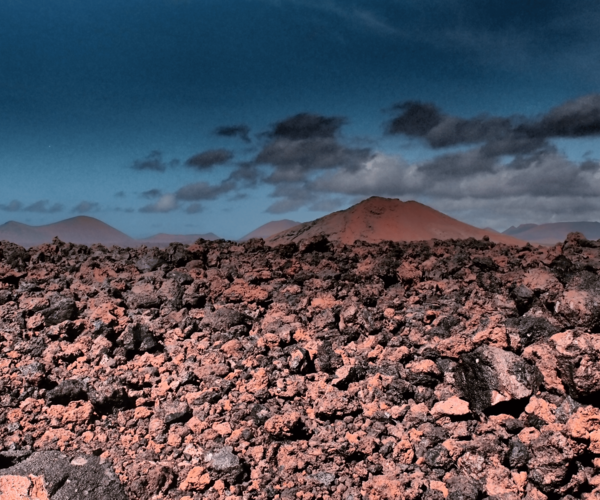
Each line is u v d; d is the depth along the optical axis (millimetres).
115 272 16062
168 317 12305
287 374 9773
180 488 7465
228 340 11359
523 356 9195
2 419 8359
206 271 16125
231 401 9109
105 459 7500
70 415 8508
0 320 11594
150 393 9328
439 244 22250
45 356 10172
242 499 7324
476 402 8531
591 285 10961
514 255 18844
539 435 7746
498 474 7531
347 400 8805
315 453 7934
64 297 12969
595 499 7254
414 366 9398
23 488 6621
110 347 10680
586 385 7902
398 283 14609
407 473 7723
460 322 11562
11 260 17672
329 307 12750
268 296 13719
